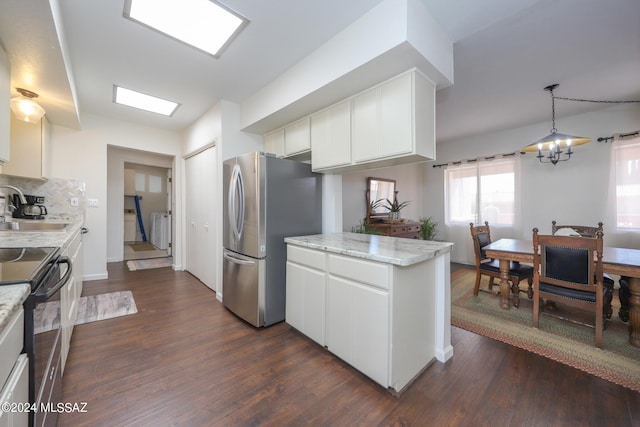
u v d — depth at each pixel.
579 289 2.12
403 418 1.35
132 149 3.91
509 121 4.03
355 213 4.80
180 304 2.89
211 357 1.89
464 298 3.13
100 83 2.63
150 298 3.04
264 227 2.34
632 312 2.04
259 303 2.33
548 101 3.25
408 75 1.82
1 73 1.44
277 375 1.70
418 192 5.90
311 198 2.71
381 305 1.56
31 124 2.69
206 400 1.47
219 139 3.07
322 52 2.05
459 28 1.88
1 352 0.63
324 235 2.63
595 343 2.04
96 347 1.99
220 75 2.49
